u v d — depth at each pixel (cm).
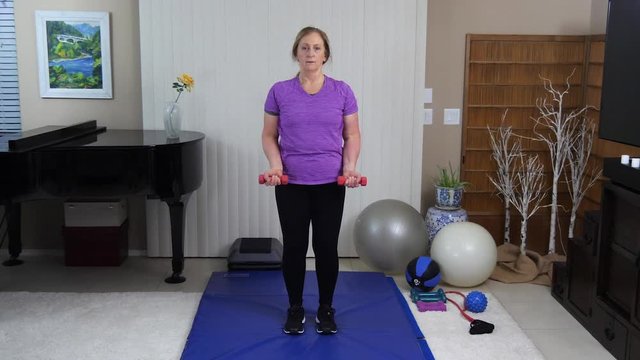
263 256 448
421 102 471
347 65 466
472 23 483
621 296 331
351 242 485
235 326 352
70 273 450
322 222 335
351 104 332
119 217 463
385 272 446
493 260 414
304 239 336
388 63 467
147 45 460
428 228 464
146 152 380
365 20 462
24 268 459
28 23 468
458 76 488
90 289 418
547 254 493
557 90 489
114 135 431
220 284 419
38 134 380
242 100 468
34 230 489
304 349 326
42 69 471
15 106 486
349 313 372
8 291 411
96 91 474
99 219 460
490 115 493
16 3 465
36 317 369
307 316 366
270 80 466
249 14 459
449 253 408
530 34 484
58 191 369
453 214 457
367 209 441
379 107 472
